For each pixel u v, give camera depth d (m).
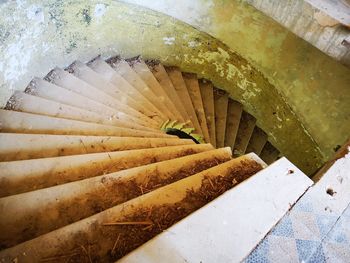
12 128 3.27
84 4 4.20
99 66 4.84
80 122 3.49
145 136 3.70
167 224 2.10
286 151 5.63
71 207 2.30
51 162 2.69
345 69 4.22
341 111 4.48
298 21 4.38
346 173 2.34
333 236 1.99
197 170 2.81
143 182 2.59
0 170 2.56
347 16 3.66
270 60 5.13
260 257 1.82
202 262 1.72
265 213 2.02
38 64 4.10
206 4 5.09
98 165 2.80
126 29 5.00
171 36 5.49
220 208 2.00
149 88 4.94
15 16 3.46
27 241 1.91
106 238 1.99
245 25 5.08
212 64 5.86
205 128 5.21
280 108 5.37
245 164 2.67
